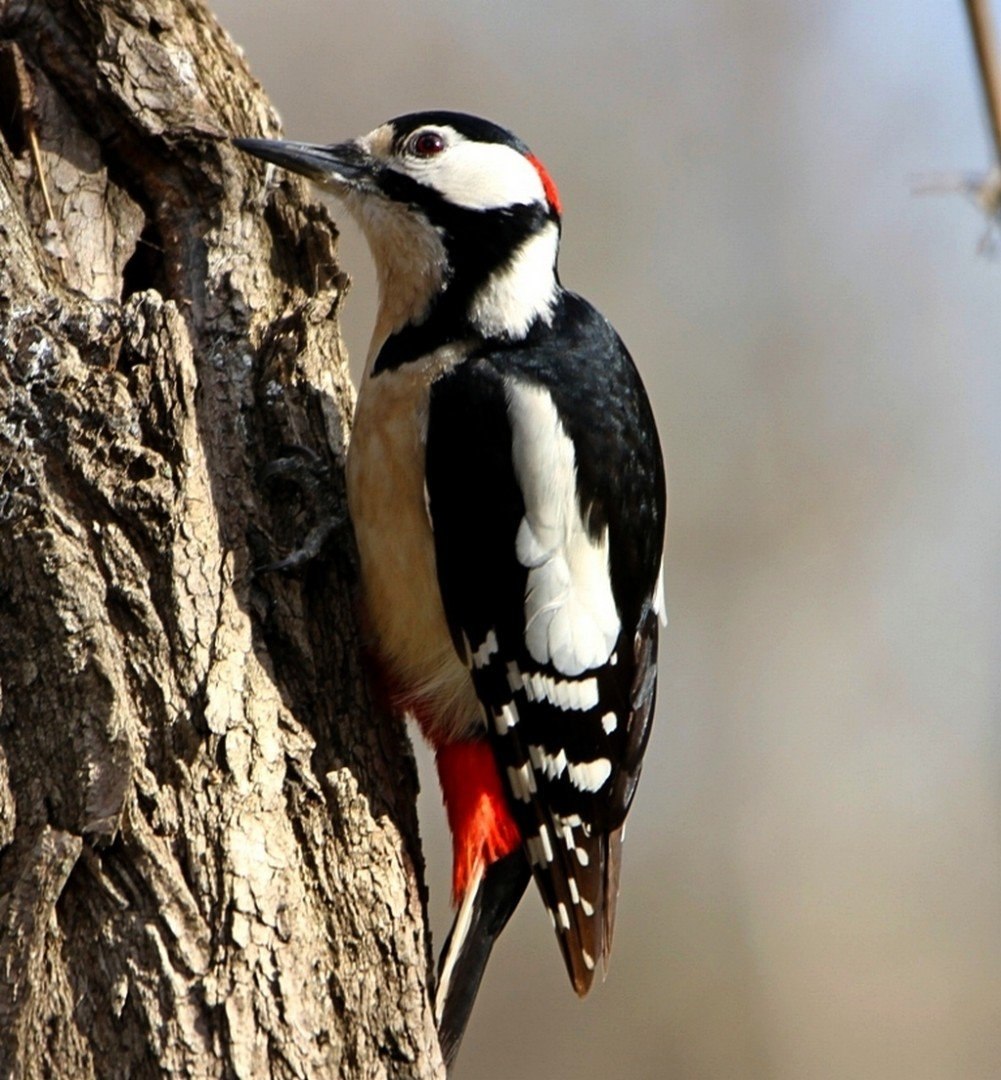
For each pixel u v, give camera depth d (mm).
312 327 9625
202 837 7863
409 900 8461
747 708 19641
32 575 7941
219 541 8516
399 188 9719
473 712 9672
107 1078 7465
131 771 7773
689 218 19469
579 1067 17953
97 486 8133
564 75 19234
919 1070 18828
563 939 9578
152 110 9680
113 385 8258
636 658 10047
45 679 7867
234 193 9750
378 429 9414
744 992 18703
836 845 19578
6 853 7711
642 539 9883
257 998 7691
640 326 19422
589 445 9570
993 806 20406
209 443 9031
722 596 19688
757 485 19656
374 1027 8055
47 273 8984
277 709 8352
